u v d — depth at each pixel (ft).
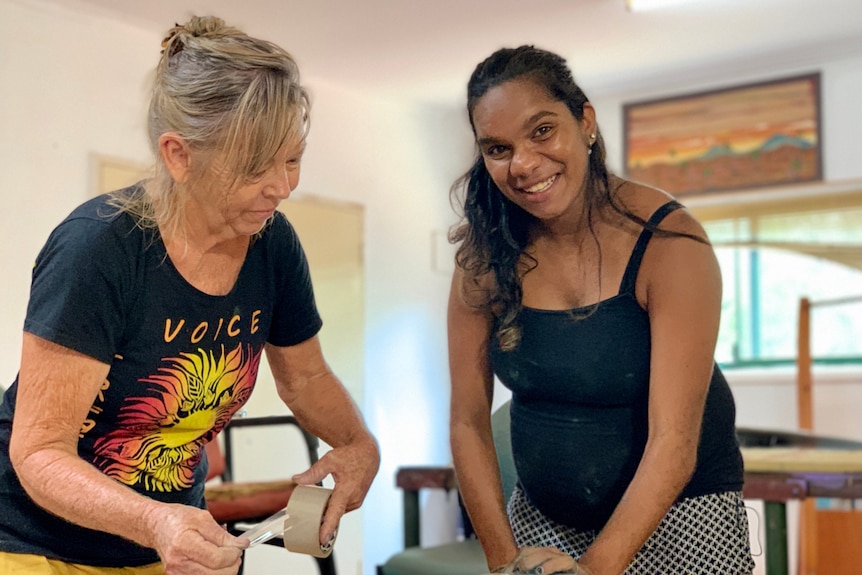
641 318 4.18
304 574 10.55
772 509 6.54
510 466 5.85
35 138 10.14
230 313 3.75
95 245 3.37
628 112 15.20
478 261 4.48
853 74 13.51
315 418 4.46
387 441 14.35
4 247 9.82
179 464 3.87
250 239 3.85
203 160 3.30
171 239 3.53
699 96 14.64
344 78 13.61
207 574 3.04
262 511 7.36
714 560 4.32
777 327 14.46
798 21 11.98
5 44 9.92
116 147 10.96
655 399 4.00
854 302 13.50
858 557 8.66
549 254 4.35
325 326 13.35
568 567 3.62
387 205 14.62
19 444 3.31
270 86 3.24
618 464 4.37
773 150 14.08
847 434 13.33
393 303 14.62
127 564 3.77
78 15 10.62
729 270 14.74
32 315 3.36
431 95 14.58
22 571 3.51
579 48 12.82
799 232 13.92
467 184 4.52
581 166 4.05
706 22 11.91
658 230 4.09
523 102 3.89
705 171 14.58
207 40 3.32
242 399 4.00
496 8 11.13
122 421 3.63
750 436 10.90
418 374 15.03
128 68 11.16
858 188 13.44
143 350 3.55
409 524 8.11
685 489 4.32
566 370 4.28
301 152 3.43
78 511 3.21
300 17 11.25
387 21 11.45
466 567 7.15
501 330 4.39
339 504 3.92
